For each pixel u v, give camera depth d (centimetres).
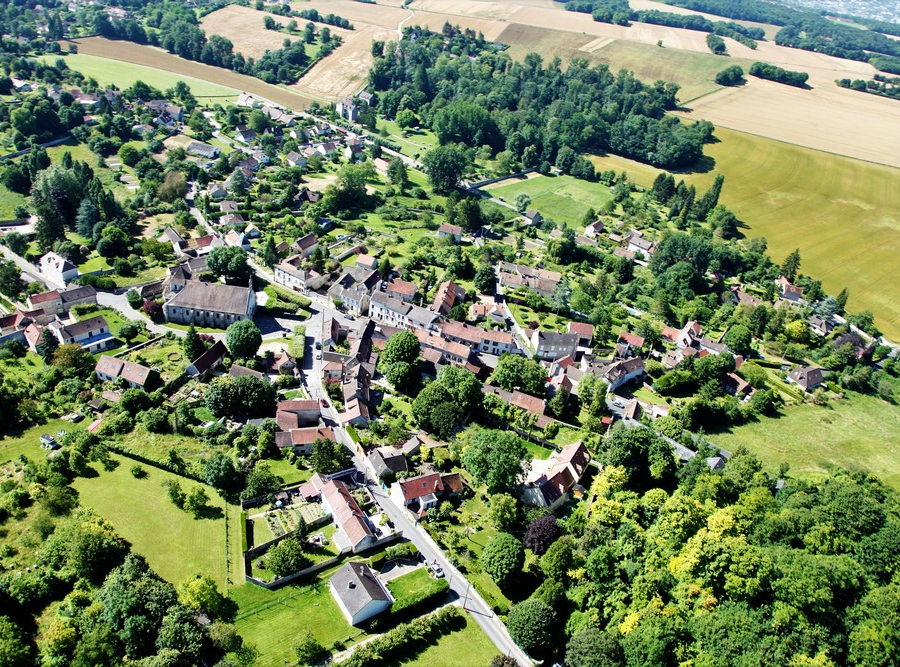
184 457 15562
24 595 11581
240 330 19412
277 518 14462
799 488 15975
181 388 18150
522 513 15462
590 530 14275
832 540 13462
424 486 15425
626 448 16862
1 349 18750
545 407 19800
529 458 17050
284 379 19062
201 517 14000
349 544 13888
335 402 18538
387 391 19588
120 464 15062
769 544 13750
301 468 16012
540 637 12006
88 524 12825
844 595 12012
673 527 13750
